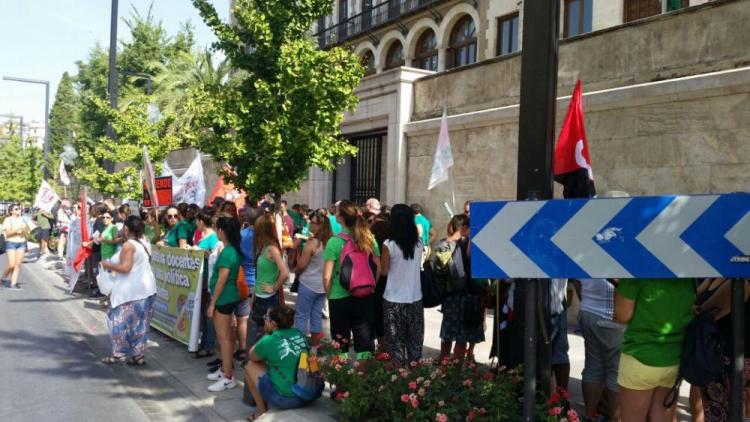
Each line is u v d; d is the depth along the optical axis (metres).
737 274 3.32
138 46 40.09
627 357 3.70
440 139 9.17
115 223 11.91
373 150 15.09
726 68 7.74
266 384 5.28
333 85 7.84
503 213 3.71
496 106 11.00
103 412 5.90
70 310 11.40
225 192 13.30
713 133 7.72
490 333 8.84
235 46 8.21
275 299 6.29
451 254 6.15
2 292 13.59
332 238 6.04
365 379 4.75
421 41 22.48
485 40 18.88
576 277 3.58
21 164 41.31
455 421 4.20
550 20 4.13
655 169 8.38
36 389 6.61
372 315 6.06
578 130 4.82
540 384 4.18
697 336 3.50
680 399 5.77
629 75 8.93
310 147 7.88
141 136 17.61
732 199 3.31
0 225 16.27
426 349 7.66
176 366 7.52
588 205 3.54
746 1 7.54
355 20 25.55
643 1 13.77
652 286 3.58
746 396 4.64
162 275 9.16
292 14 8.12
